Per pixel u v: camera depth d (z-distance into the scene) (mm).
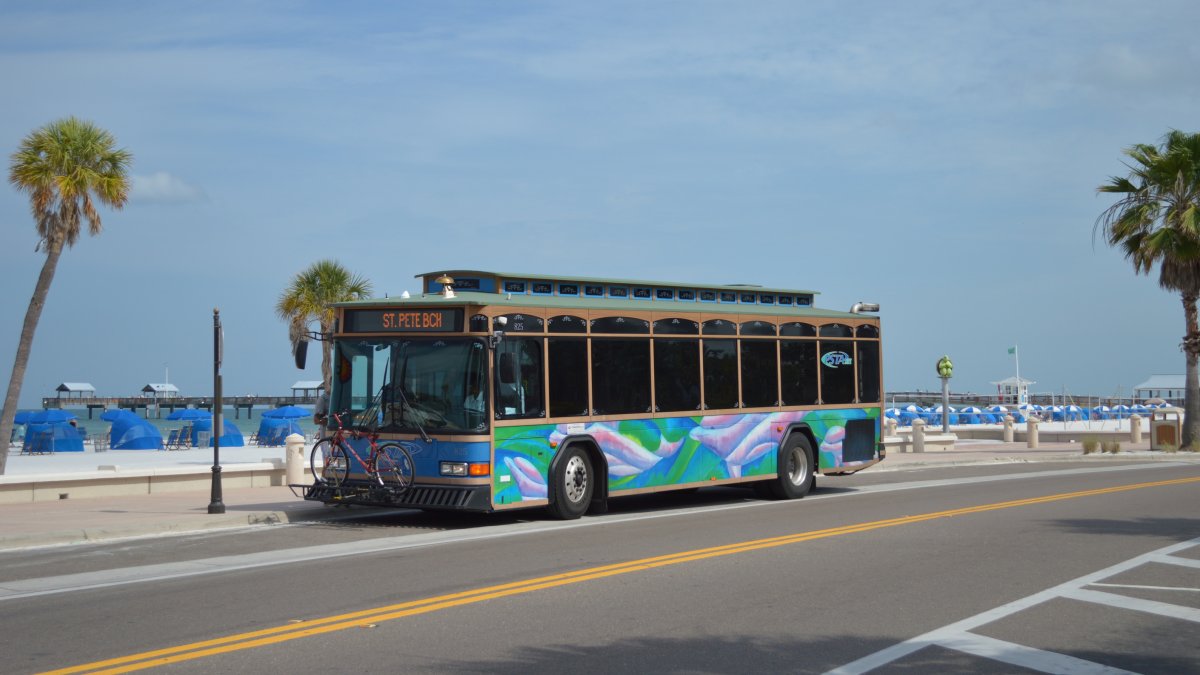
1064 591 10922
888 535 15055
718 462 19500
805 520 16984
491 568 12227
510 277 17094
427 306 16406
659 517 17594
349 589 10922
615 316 17969
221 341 17562
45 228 27766
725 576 11711
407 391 16406
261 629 9070
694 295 20031
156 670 7750
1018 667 8000
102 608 10000
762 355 20547
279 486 23000
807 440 21266
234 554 13539
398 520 17344
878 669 7922
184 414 52562
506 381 16000
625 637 8859
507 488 16156
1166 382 101312
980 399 153375
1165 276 36062
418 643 8602
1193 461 33781
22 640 8695
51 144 27578
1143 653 8422
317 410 17438
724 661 8117
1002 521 16703
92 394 134875
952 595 10703
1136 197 35688
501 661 8047
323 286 41281
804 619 9586
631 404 18094
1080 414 77438
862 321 22719
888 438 39031
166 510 17828
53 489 19859
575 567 12273
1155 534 15164
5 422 27203
